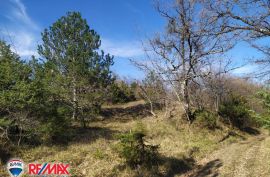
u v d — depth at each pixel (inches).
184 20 756.0
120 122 855.1
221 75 956.0
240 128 900.0
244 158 554.3
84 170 458.6
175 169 506.0
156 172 475.5
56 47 845.8
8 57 560.7
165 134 711.7
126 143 489.1
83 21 882.1
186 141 676.7
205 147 643.5
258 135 877.2
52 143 553.3
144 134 498.3
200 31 365.1
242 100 957.2
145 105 1112.2
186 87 843.4
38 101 543.2
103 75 850.8
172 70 840.3
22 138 531.8
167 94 908.6
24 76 556.1
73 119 728.3
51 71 757.3
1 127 499.5
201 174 489.7
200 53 800.9
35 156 487.5
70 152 515.8
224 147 673.6
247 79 366.3
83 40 858.8
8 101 495.8
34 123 522.3
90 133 660.7
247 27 342.3
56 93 652.7
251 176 449.1
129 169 473.1
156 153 520.1
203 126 798.5
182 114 847.1
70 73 746.2
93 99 743.7
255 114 373.4
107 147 554.9
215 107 941.2
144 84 983.6
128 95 1255.5
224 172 482.9
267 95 344.5
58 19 867.4
